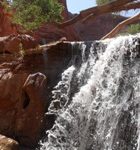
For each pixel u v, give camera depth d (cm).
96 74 1281
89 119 1221
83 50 1348
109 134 1145
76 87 1312
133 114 1118
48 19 1469
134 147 1069
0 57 1437
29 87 1300
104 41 1330
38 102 1285
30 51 1374
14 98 1329
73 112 1265
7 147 1126
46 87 1312
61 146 1250
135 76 1179
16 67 1380
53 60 1354
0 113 1331
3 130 1310
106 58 1283
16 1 1494
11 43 1424
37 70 1355
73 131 1244
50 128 1276
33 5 1446
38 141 1266
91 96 1252
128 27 2242
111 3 1498
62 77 1321
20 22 1490
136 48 1218
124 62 1230
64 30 2561
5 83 1355
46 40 2370
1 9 2200
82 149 1205
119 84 1203
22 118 1291
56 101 1302
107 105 1197
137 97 1136
